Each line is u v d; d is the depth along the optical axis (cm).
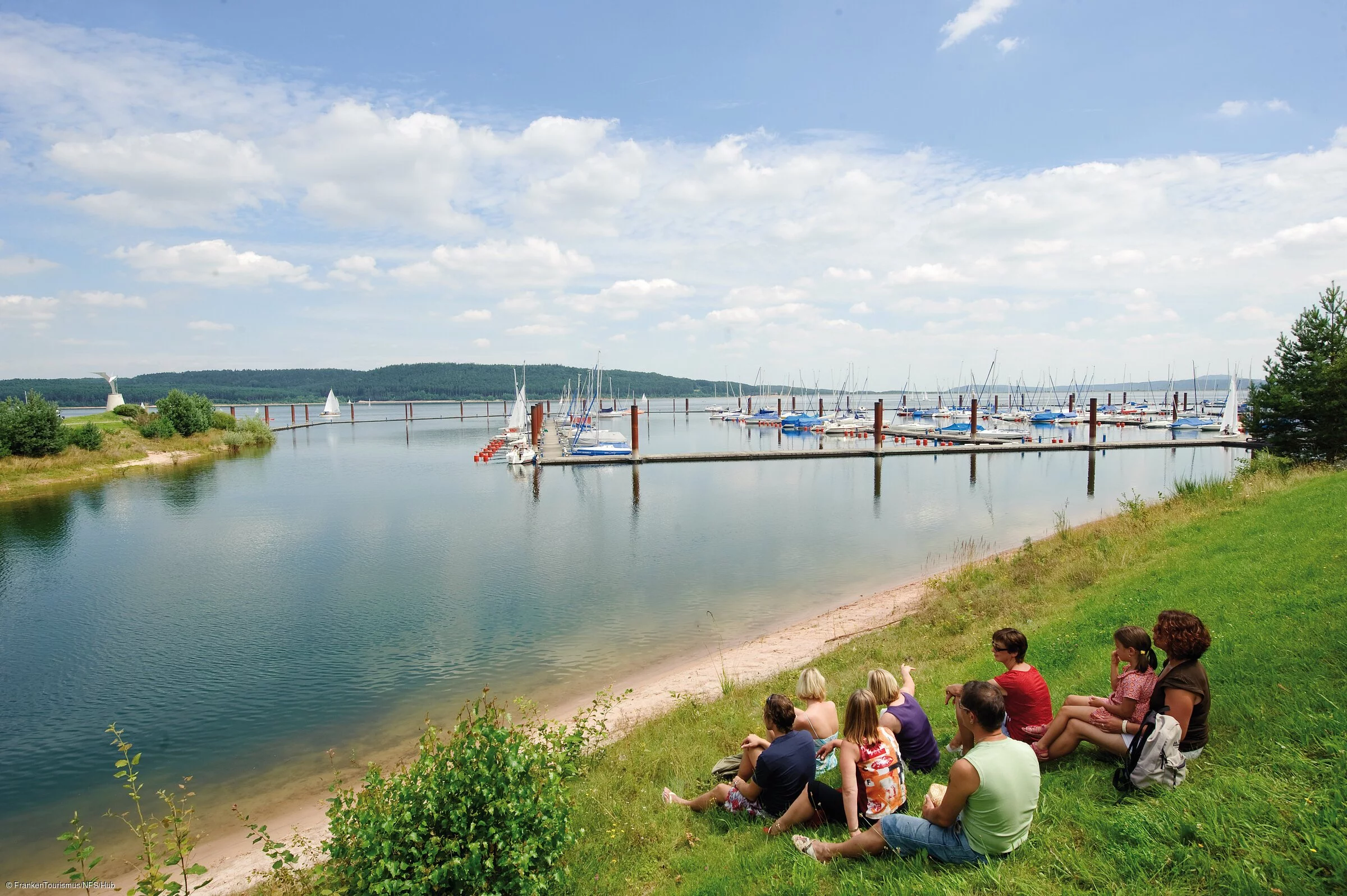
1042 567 1955
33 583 2945
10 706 1725
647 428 14788
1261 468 2638
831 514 4497
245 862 1059
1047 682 995
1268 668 746
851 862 578
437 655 2041
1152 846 490
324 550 3562
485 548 3612
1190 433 10475
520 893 596
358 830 630
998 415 13375
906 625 1745
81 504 5097
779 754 701
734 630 2212
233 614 2478
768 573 2975
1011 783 504
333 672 1928
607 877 668
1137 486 5488
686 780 927
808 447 9594
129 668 1969
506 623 2341
